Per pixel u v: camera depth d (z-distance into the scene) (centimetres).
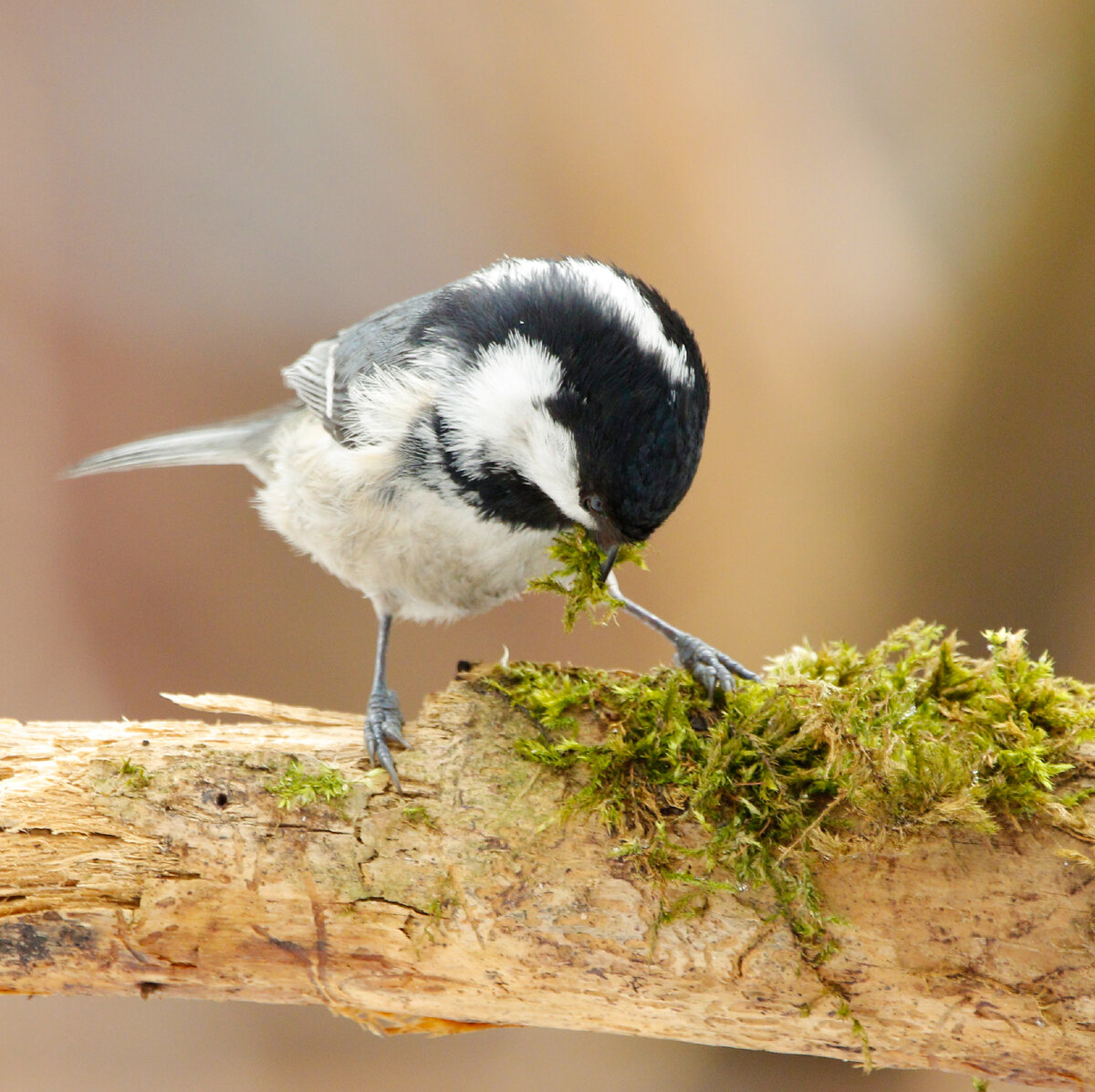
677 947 418
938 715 461
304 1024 973
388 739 460
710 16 1047
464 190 1116
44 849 434
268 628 1126
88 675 1085
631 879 424
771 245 1085
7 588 1079
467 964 430
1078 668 1094
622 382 499
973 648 1116
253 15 1118
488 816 437
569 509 529
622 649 1136
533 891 427
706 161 1071
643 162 1073
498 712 469
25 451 1098
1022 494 1096
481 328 555
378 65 1109
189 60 1124
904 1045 412
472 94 1092
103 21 1113
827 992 411
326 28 1111
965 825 408
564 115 1077
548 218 1101
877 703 453
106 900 435
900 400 1111
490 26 1068
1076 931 397
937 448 1111
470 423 546
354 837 435
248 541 1134
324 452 629
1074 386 1073
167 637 1107
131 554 1113
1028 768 416
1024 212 1066
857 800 414
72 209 1119
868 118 1095
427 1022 470
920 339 1102
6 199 1103
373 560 616
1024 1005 399
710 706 479
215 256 1141
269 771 442
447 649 1140
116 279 1127
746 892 416
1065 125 1046
